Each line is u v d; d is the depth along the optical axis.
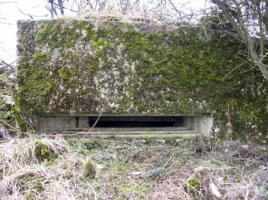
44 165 2.84
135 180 2.80
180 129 3.52
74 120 3.39
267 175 2.85
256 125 3.43
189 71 3.34
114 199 2.55
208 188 2.66
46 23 3.24
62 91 3.23
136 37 3.29
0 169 2.80
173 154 3.20
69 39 3.23
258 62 3.00
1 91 3.86
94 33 3.25
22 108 3.25
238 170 2.99
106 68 3.26
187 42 3.34
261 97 3.44
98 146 3.25
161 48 3.31
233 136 3.39
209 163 3.07
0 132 3.35
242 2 3.06
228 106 3.39
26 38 3.23
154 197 2.59
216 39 3.37
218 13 3.33
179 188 2.66
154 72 3.29
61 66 3.23
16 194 2.53
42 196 2.54
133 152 3.18
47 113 3.28
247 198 2.59
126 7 4.29
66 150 3.07
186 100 3.33
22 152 2.94
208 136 3.38
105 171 2.88
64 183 2.64
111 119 3.52
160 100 3.31
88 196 2.57
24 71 3.23
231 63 3.39
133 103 3.29
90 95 3.25
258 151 3.32
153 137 3.36
